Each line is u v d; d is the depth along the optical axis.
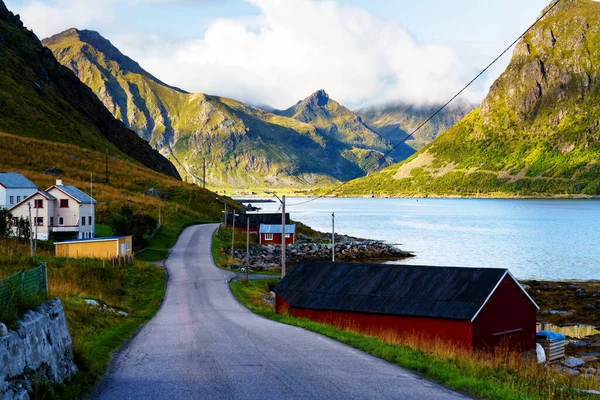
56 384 18.83
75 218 91.00
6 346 15.91
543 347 44.59
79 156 167.00
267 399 19.45
